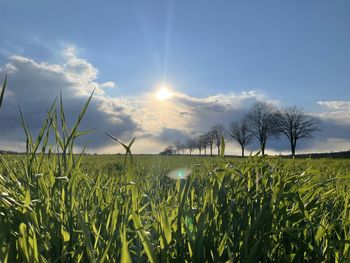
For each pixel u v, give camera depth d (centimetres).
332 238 246
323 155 7112
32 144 219
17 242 153
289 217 216
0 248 135
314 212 239
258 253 180
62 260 164
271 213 202
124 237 146
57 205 206
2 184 187
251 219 205
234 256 181
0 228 142
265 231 196
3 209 161
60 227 179
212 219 195
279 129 9181
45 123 217
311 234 209
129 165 199
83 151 210
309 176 248
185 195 198
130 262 139
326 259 174
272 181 240
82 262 180
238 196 232
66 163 213
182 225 200
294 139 9075
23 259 143
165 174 662
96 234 191
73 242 185
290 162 300
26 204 162
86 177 253
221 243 178
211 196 214
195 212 205
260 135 9512
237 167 251
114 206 202
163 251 173
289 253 206
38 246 161
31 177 213
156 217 209
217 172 214
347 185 361
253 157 266
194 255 175
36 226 169
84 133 209
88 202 244
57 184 209
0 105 174
